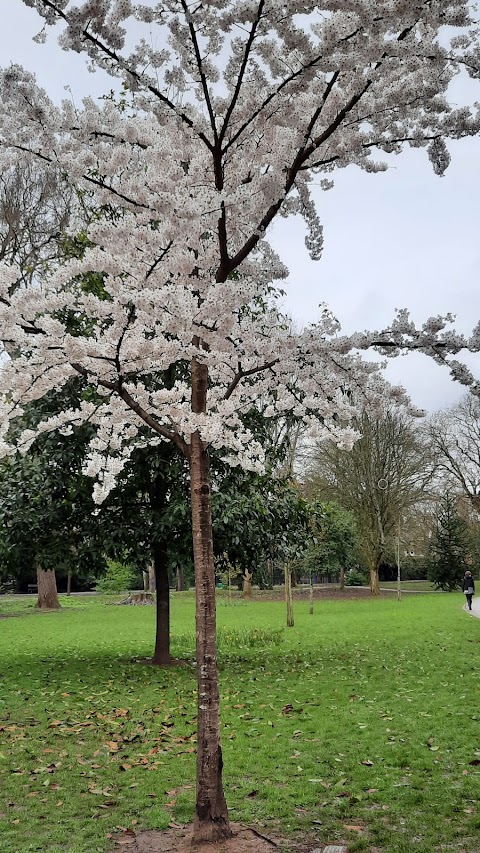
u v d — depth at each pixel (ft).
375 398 14.66
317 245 15.97
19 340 13.43
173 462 32.12
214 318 12.84
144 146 14.96
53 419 16.93
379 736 20.31
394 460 111.24
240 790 16.16
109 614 78.95
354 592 121.29
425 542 132.36
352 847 12.74
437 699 25.22
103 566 34.76
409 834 13.39
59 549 33.58
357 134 14.67
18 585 132.05
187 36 11.51
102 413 17.51
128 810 15.05
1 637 54.08
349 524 106.93
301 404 16.96
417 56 12.40
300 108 13.34
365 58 11.53
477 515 138.72
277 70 12.96
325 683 29.01
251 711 24.21
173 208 11.68
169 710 24.29
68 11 10.07
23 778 17.11
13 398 14.85
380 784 16.21
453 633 49.08
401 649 40.37
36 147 13.96
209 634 13.69
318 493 104.27
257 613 78.48
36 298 13.05
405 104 13.56
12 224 50.80
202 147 15.48
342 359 14.29
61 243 27.27
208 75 12.32
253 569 36.35
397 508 110.93
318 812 14.71
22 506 32.48
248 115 13.70
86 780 16.96
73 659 38.88
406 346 13.43
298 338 13.57
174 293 12.29
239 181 14.60
